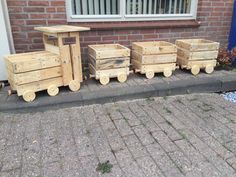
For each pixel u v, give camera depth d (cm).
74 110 281
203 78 351
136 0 383
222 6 404
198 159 205
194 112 283
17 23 321
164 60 345
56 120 261
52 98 286
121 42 378
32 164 197
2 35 304
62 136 233
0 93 299
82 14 367
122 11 371
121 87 318
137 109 286
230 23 421
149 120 263
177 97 320
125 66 329
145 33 384
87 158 204
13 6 312
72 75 301
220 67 394
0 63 314
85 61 370
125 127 249
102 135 236
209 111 286
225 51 397
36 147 217
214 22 411
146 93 311
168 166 196
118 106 292
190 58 354
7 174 187
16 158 204
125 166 196
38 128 246
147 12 396
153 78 350
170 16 395
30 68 268
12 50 323
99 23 366
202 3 392
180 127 251
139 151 214
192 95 328
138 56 346
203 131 245
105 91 305
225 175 188
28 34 330
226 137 236
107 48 345
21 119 261
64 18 337
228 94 338
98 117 267
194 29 406
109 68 321
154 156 208
